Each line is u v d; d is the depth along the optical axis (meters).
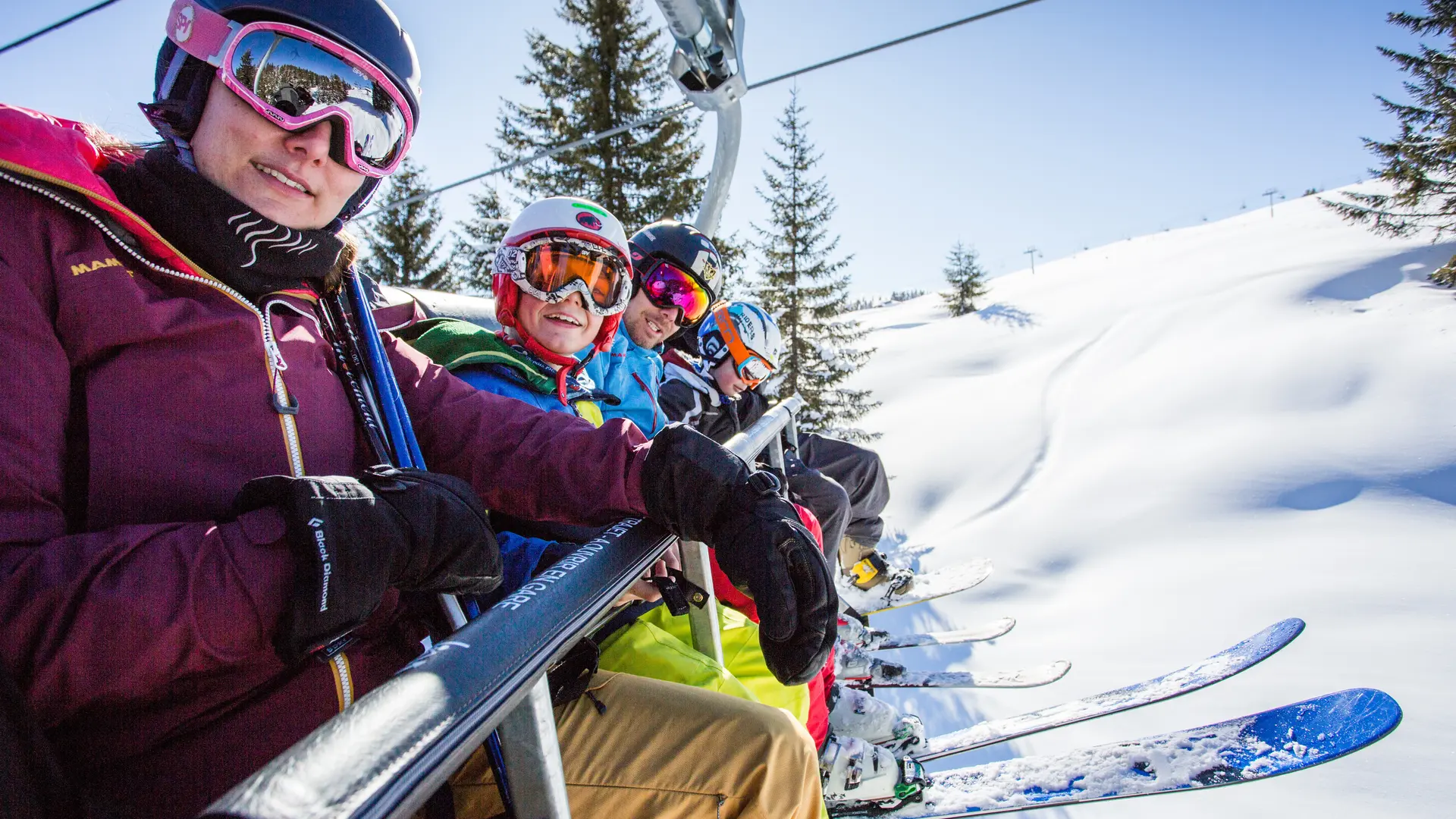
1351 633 5.58
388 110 1.04
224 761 0.80
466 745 0.50
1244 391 17.42
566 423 1.24
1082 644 5.64
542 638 0.66
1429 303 21.47
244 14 0.93
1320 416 15.02
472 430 1.24
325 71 0.96
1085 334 32.03
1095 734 3.90
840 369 20.19
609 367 2.31
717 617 1.59
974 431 20.23
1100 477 13.55
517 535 1.38
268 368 0.92
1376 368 16.84
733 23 2.72
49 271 0.77
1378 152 23.72
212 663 0.69
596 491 1.13
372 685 0.93
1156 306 32.69
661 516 1.04
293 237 0.96
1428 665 4.70
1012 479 15.75
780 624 0.91
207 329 0.86
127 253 0.85
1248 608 6.46
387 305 1.83
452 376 1.34
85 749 0.76
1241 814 3.12
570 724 1.19
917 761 2.36
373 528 0.74
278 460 0.91
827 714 2.12
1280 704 4.08
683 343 3.70
